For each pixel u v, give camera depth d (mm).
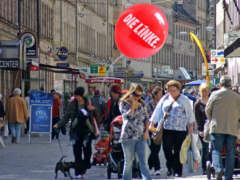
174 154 26859
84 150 27016
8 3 71250
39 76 87250
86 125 26688
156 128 27266
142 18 28375
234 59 96750
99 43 149250
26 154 38062
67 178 27000
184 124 26500
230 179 22969
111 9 161125
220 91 23047
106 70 97500
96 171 29312
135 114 22219
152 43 28719
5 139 51875
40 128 48000
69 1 118438
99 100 41344
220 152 22984
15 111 47250
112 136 26094
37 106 48125
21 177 27203
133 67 179250
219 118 22859
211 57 100062
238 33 43031
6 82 69125
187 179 25906
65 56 95438
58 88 98125
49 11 98312
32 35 64688
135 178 26578
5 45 52250
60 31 110750
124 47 28906
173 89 26438
